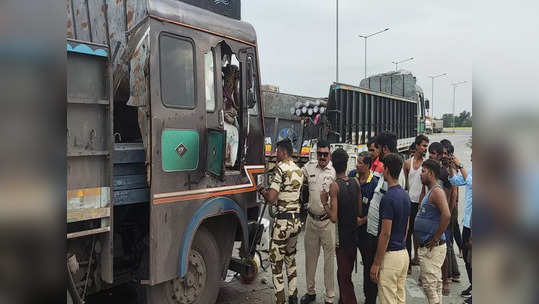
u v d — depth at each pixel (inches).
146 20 131.4
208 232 158.6
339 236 162.1
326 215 173.3
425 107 737.0
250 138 176.1
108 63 113.7
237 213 164.2
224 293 189.2
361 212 168.4
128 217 147.7
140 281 133.0
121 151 127.5
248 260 177.5
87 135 110.4
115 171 126.5
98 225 114.2
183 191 137.7
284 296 165.0
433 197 152.2
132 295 180.7
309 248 179.3
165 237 131.1
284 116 401.7
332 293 173.6
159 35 133.3
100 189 113.2
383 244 133.2
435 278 154.5
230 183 160.2
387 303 135.7
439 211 153.0
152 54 130.0
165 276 130.8
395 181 136.6
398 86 649.0
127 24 142.0
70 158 107.1
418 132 661.3
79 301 98.0
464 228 189.8
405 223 135.9
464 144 1168.8
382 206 135.2
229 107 169.9
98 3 155.6
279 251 165.2
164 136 131.8
